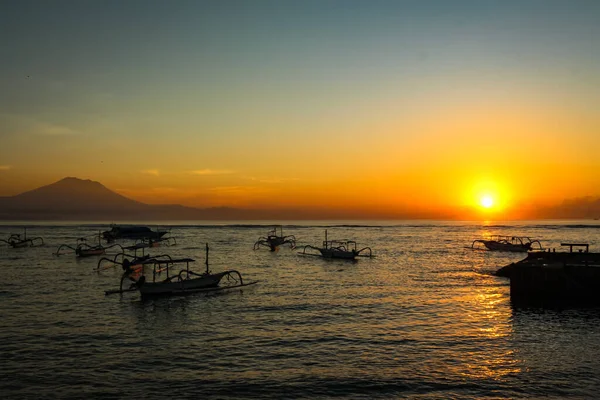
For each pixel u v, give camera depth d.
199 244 112.31
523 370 22.61
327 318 33.19
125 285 48.19
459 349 25.84
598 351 25.55
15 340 27.73
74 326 31.06
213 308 36.62
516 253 87.00
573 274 36.84
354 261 72.50
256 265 67.12
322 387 20.61
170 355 24.94
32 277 54.41
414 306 37.28
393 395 19.80
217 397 19.58
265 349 25.91
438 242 119.06
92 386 20.72
